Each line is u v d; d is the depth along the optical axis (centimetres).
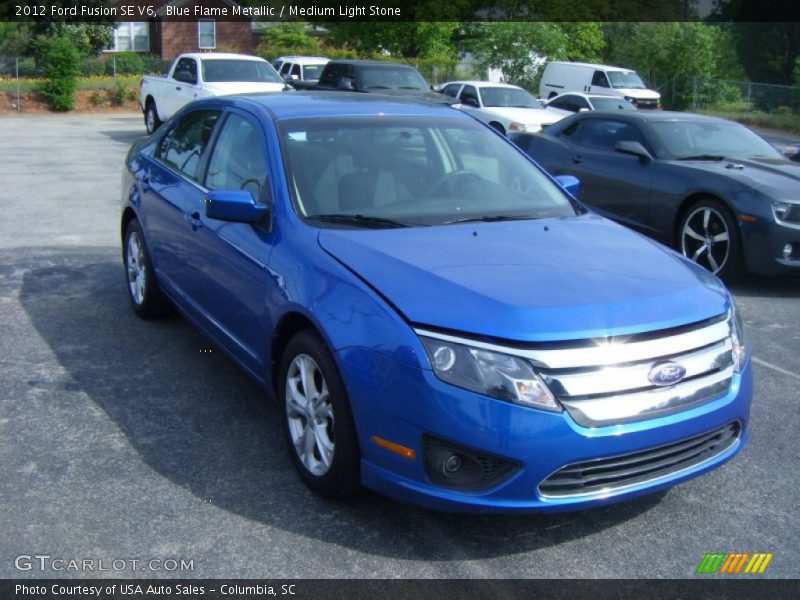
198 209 496
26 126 2347
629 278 361
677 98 3806
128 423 449
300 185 429
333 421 350
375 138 473
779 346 613
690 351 337
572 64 3131
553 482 317
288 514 362
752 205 751
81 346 566
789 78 4622
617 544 346
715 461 351
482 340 316
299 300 372
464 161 484
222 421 455
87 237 905
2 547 332
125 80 3203
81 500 369
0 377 508
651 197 850
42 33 3597
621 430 317
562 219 449
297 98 518
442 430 313
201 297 498
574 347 317
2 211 1045
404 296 337
